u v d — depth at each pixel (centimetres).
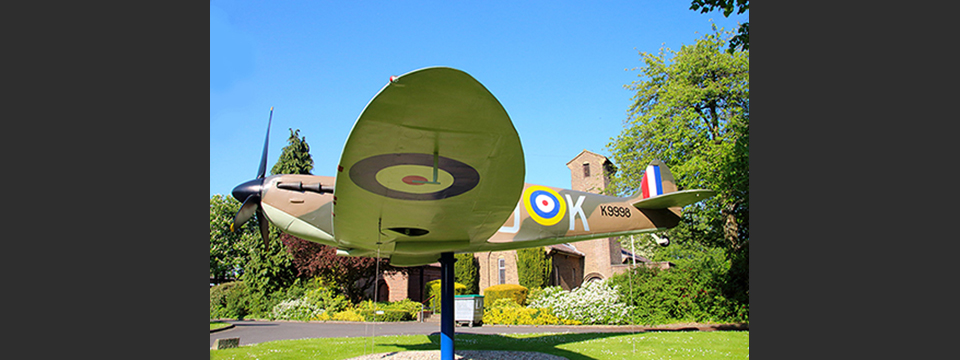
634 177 2111
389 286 2598
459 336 1195
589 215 932
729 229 1914
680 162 1947
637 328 1544
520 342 1029
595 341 1031
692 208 2052
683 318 1669
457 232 686
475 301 1670
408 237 714
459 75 332
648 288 1742
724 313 1631
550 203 895
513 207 578
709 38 2039
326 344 955
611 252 3319
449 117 379
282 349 871
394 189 516
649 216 998
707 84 2012
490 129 397
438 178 489
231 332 1282
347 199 543
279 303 2050
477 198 548
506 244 835
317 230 774
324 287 2038
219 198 3478
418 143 416
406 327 1522
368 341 1022
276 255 2166
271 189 781
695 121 1988
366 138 405
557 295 1953
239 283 2302
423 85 342
